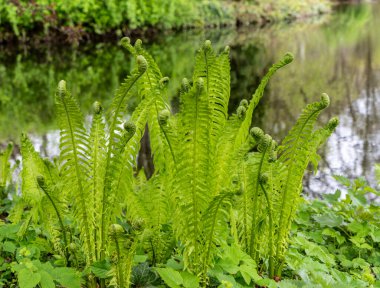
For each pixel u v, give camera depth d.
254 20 17.62
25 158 2.12
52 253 2.17
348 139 5.36
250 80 8.45
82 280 1.94
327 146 5.13
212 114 1.93
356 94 7.58
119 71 9.18
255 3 18.47
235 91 7.68
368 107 6.75
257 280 1.90
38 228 2.36
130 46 2.03
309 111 1.95
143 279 1.90
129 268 1.75
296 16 19.73
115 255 1.74
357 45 12.73
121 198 1.89
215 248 1.89
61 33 11.96
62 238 2.21
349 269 2.44
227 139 1.95
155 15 13.91
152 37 13.89
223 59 2.05
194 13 15.56
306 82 8.38
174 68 9.18
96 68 9.48
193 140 1.74
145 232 1.68
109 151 1.81
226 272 2.02
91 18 12.86
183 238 1.89
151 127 1.98
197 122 1.71
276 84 8.23
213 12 16.38
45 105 6.70
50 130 5.52
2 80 8.36
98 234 1.91
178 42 13.04
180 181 1.80
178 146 1.80
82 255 2.06
